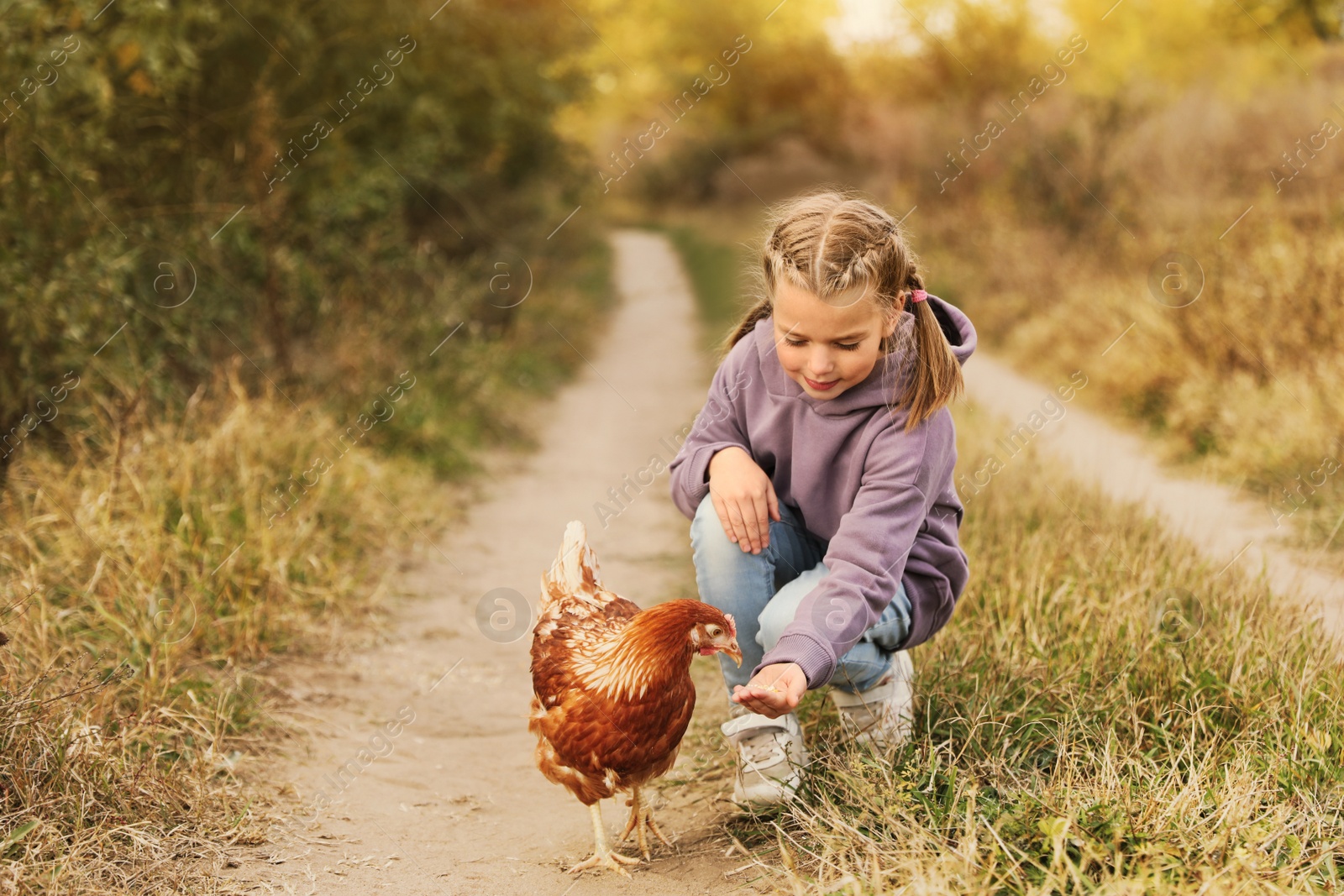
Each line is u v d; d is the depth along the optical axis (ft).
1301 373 21.68
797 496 8.71
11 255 18.93
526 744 12.53
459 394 31.65
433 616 17.20
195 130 26.30
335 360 26.91
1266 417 20.76
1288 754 8.60
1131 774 8.26
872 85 86.28
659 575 19.48
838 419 8.28
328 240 31.30
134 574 13.58
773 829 8.87
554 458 30.37
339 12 31.58
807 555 9.20
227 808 9.72
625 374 43.96
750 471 8.53
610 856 8.81
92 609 13.58
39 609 12.31
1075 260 37.73
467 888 8.63
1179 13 66.69
